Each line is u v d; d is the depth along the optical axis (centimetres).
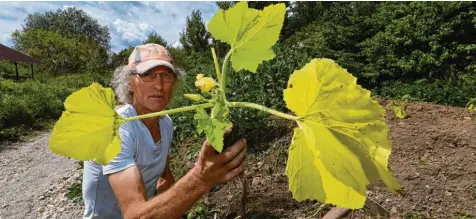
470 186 345
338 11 1545
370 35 1413
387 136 83
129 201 173
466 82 1029
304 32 1816
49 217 512
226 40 104
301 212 338
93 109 93
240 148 117
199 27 2192
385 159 83
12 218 522
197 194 135
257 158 451
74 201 533
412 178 366
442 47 1194
